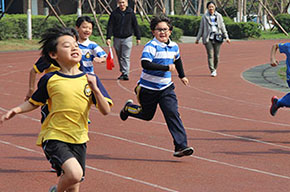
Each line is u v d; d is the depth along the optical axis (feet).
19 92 50.83
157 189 23.18
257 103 46.47
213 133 34.76
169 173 25.61
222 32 63.98
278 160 28.40
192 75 66.44
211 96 49.96
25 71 68.33
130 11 58.95
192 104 45.52
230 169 26.53
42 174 25.18
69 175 17.38
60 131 18.31
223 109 43.42
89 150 29.68
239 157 28.86
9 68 71.41
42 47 18.40
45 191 22.74
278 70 72.23
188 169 26.35
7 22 108.58
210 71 71.10
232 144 31.83
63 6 163.32
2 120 17.98
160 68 26.76
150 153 29.32
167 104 27.37
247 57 92.17
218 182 24.35
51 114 18.45
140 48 106.83
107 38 58.95
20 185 23.52
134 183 23.95
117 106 43.86
